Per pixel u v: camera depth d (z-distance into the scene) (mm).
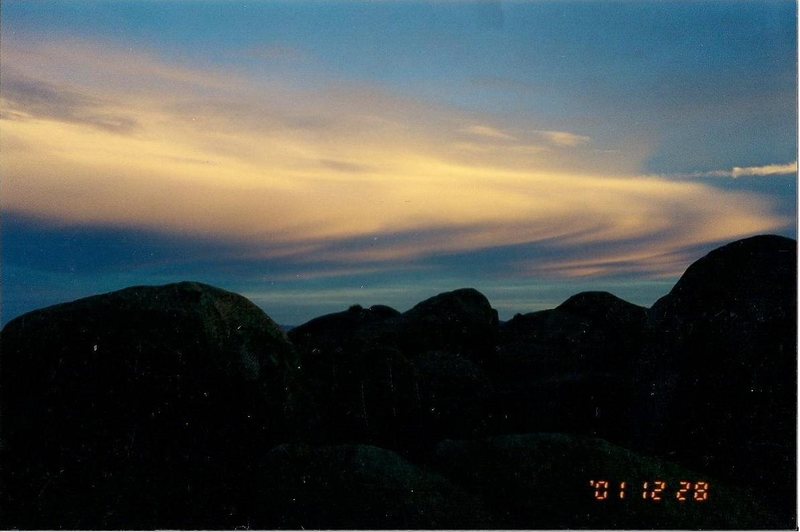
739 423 4535
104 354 4387
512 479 4008
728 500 4035
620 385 5402
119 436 4297
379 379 5266
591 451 4125
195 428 4410
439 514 3773
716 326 4777
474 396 5625
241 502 4148
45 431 4227
